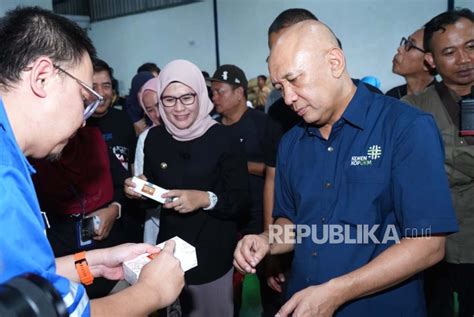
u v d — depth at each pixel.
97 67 2.26
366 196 1.05
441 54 1.57
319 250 1.14
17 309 0.34
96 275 1.09
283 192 1.31
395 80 6.79
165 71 1.73
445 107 1.60
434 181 0.96
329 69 1.02
